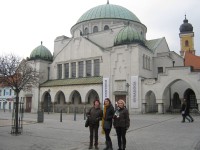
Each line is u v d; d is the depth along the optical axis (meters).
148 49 47.66
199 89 37.78
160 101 40.72
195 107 46.59
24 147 12.29
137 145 12.54
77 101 51.34
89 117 11.81
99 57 49.75
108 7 59.34
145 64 46.09
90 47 51.44
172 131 18.02
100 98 46.41
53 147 12.26
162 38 55.91
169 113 41.94
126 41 45.38
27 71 37.69
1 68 33.97
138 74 43.12
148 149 11.50
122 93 43.78
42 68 57.75
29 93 57.28
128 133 17.22
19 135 16.45
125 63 44.66
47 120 29.50
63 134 16.98
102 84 46.50
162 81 40.78
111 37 52.81
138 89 42.69
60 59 56.53
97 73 50.19
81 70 52.66
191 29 83.75
